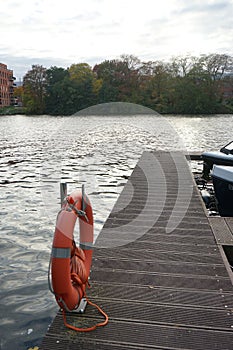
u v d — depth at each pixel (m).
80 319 2.41
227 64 49.00
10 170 10.03
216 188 5.57
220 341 2.19
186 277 2.98
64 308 2.31
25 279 3.63
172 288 2.80
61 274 2.17
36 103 57.91
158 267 3.17
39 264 3.99
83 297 2.58
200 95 47.06
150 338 2.22
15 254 4.27
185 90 46.56
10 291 3.39
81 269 2.47
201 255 3.41
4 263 4.02
